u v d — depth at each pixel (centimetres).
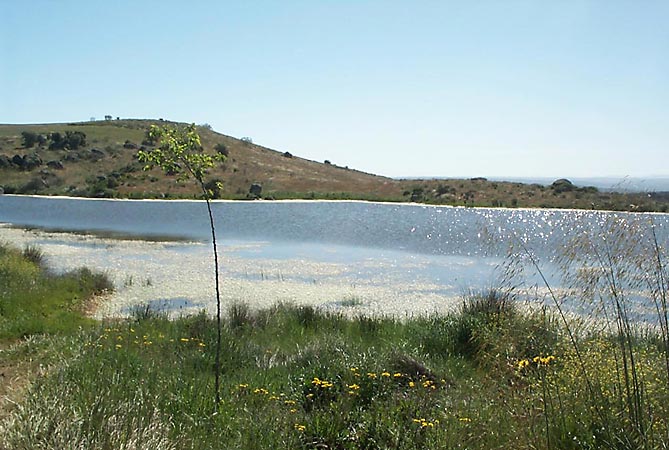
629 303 571
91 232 3403
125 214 4484
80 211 4656
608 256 512
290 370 764
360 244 2958
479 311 1056
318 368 692
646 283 491
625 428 416
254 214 4553
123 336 923
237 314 1220
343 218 4291
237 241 3069
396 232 3406
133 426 473
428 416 525
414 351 847
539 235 2170
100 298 1612
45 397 534
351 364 693
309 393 622
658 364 504
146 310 1330
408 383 644
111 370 667
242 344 909
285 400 595
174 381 650
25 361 793
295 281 1941
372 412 549
